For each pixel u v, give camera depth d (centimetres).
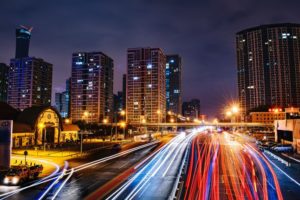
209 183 2891
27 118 7988
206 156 5025
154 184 2838
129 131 13862
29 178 3083
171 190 2592
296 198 2375
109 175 3328
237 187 2731
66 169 3791
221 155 5166
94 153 5716
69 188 2684
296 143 5797
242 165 4044
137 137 9675
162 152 5772
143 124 17462
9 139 3603
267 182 2969
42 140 8069
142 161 4478
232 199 2314
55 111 8562
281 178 3178
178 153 5541
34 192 2541
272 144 6400
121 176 3259
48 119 8356
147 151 6019
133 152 5847
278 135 7475
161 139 10006
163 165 4056
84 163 4334
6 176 2836
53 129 8588
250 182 2961
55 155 5366
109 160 4638
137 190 2594
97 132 12631
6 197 2383
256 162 4353
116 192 2522
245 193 2512
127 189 2634
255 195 2453
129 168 3816
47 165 4178
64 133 9100
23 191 2578
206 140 9138
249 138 10306
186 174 3369
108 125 15788
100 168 3831
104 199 2303
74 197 2366
